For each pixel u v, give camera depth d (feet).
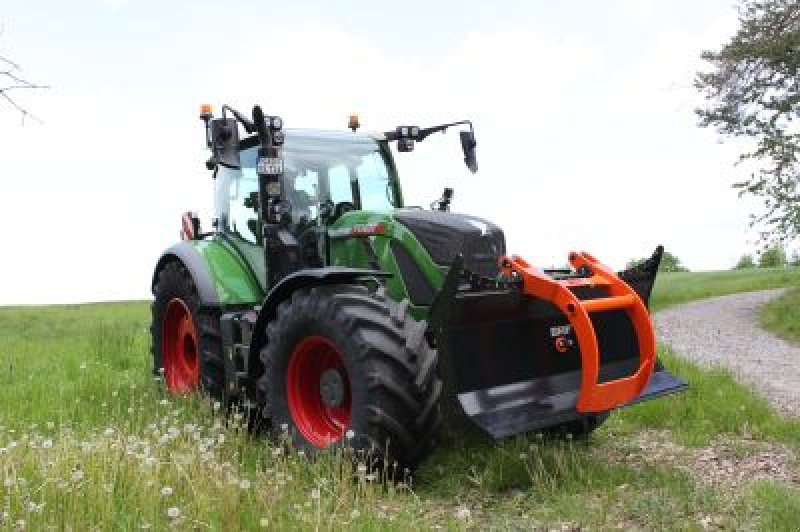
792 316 62.90
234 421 19.48
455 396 15.99
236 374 20.75
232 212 24.00
